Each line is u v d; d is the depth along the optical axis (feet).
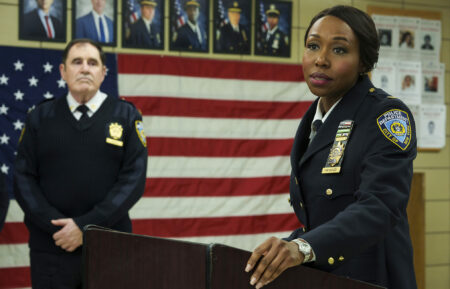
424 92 13.97
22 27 11.09
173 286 2.71
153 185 11.71
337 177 3.49
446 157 14.15
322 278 2.81
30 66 11.09
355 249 2.93
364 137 3.43
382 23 13.62
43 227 6.98
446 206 14.11
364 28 3.54
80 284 6.89
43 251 7.05
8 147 10.89
